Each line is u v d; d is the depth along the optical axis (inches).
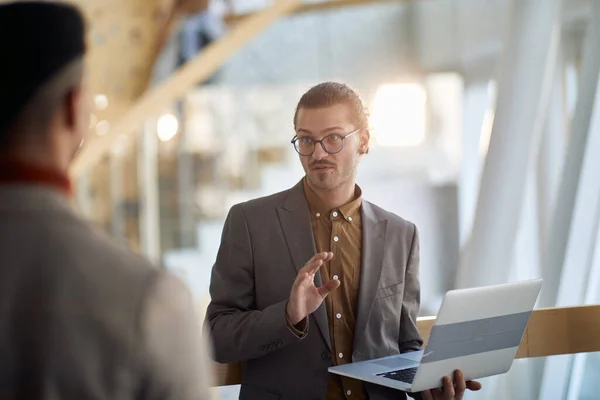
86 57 37.1
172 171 209.5
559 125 211.6
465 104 270.1
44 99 34.8
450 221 295.4
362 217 75.8
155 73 206.1
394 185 290.5
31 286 33.3
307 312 66.8
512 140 157.5
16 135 34.6
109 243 35.2
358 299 73.4
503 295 67.9
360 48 280.1
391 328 74.9
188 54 208.7
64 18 35.6
